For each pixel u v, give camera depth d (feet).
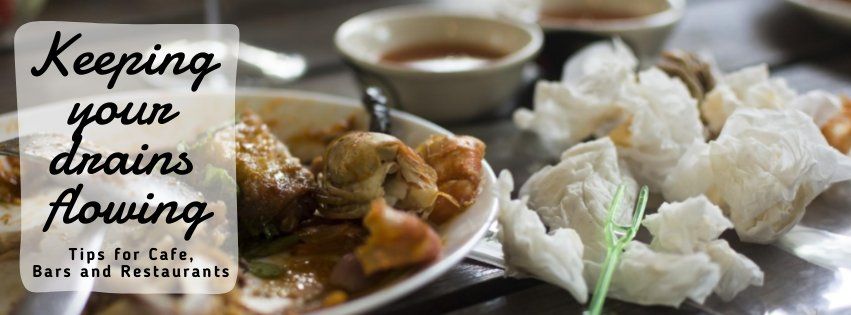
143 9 2.61
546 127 1.94
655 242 1.58
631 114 1.81
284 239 1.62
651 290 1.53
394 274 1.50
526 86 2.22
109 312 1.45
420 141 1.77
